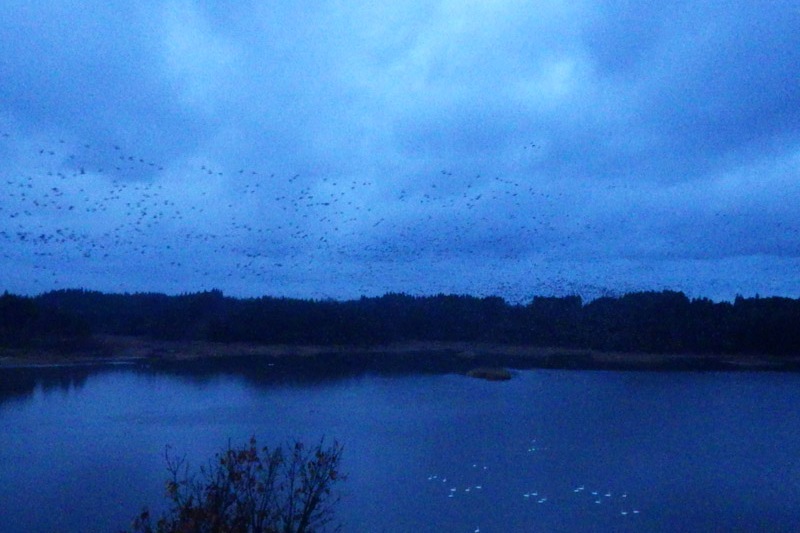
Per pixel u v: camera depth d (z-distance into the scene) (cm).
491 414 3541
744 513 1955
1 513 1892
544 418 3441
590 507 1989
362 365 6031
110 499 2036
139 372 5203
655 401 4069
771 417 3547
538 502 2027
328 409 3675
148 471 2319
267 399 4034
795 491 2147
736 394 4431
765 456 2639
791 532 1788
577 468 2427
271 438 2855
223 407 3712
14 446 2703
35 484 2170
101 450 2627
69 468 2361
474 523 1839
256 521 957
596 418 3466
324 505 1930
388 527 1772
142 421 3266
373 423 3247
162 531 923
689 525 1856
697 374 5559
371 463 2441
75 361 5591
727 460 2573
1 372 4969
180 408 3675
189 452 2598
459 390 4509
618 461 2544
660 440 2909
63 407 3684
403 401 3991
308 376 5203
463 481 2234
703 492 2155
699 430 3153
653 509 1980
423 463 2455
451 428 3145
